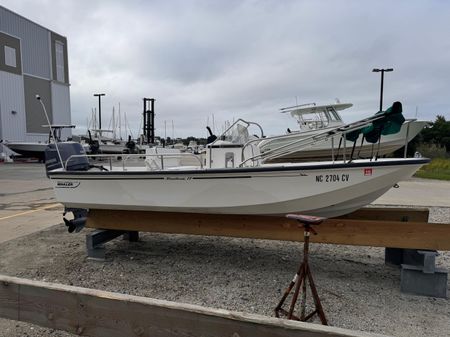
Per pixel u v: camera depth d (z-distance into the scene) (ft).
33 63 92.89
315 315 9.11
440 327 8.54
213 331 4.89
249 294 10.55
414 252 10.78
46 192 32.32
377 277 11.85
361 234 10.74
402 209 13.01
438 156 70.74
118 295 5.48
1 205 25.82
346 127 11.75
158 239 16.72
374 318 8.99
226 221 12.35
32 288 6.00
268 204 11.85
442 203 24.89
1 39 83.25
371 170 11.03
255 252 14.66
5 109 84.33
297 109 41.83
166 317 5.12
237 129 17.76
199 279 11.80
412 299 10.12
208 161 15.35
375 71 62.64
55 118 100.78
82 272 12.55
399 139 35.42
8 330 8.53
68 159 14.47
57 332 8.42
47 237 17.12
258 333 4.66
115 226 13.70
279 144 25.95
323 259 13.69
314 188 11.42
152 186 12.81
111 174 13.21
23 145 78.28
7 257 14.24
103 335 5.55
